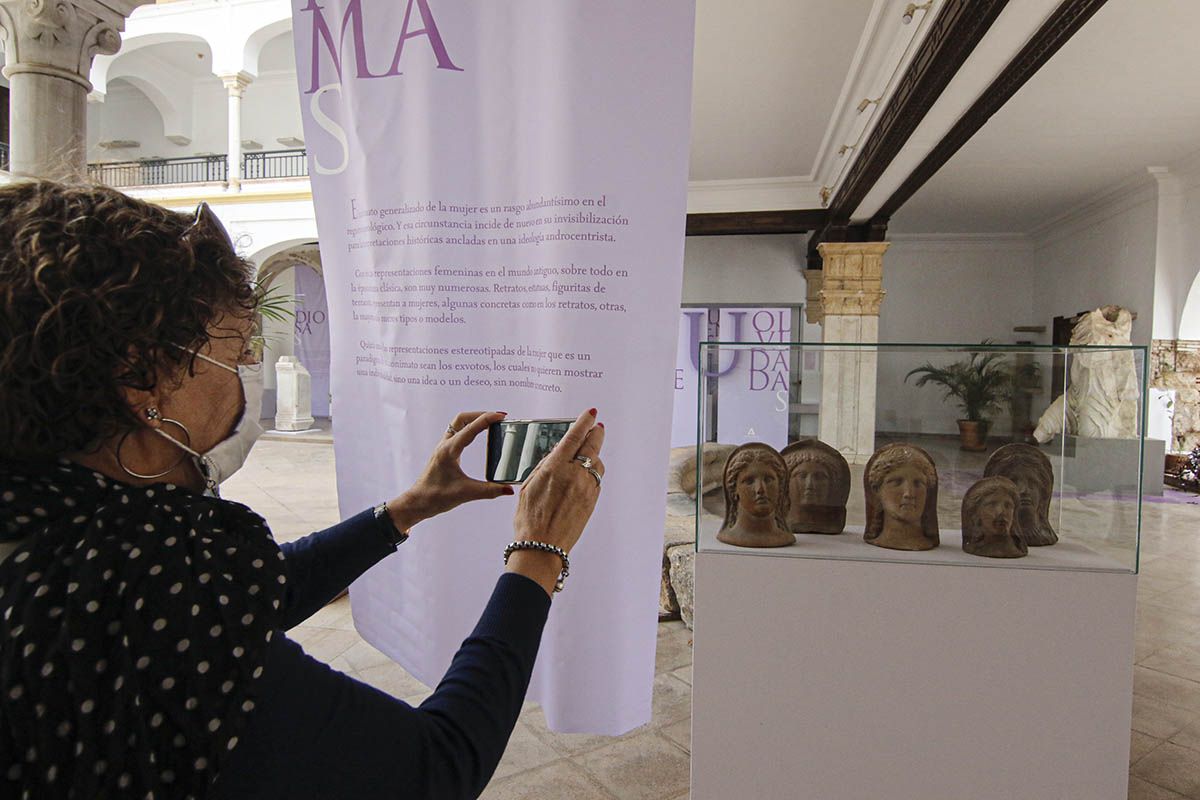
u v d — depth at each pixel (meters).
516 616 0.82
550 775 2.54
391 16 1.52
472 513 1.57
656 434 1.38
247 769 0.58
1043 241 12.12
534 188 1.42
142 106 17.25
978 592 1.82
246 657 0.59
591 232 1.35
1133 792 2.45
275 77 16.50
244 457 0.76
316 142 1.68
